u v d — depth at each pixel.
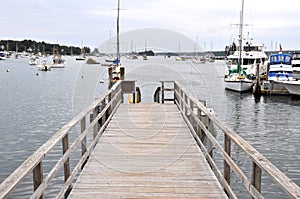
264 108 23.09
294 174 10.02
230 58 40.38
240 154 11.41
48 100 25.47
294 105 24.47
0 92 30.58
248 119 19.06
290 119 19.11
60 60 83.19
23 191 8.14
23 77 49.50
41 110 20.77
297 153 12.18
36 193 2.73
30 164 2.62
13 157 11.06
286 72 31.27
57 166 3.41
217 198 3.94
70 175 4.05
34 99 26.02
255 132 15.68
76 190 4.17
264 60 39.00
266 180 8.91
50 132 14.74
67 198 3.93
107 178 4.59
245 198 8.10
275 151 12.45
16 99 25.92
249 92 31.56
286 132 15.67
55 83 40.22
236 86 31.91
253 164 2.86
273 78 30.39
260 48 39.97
